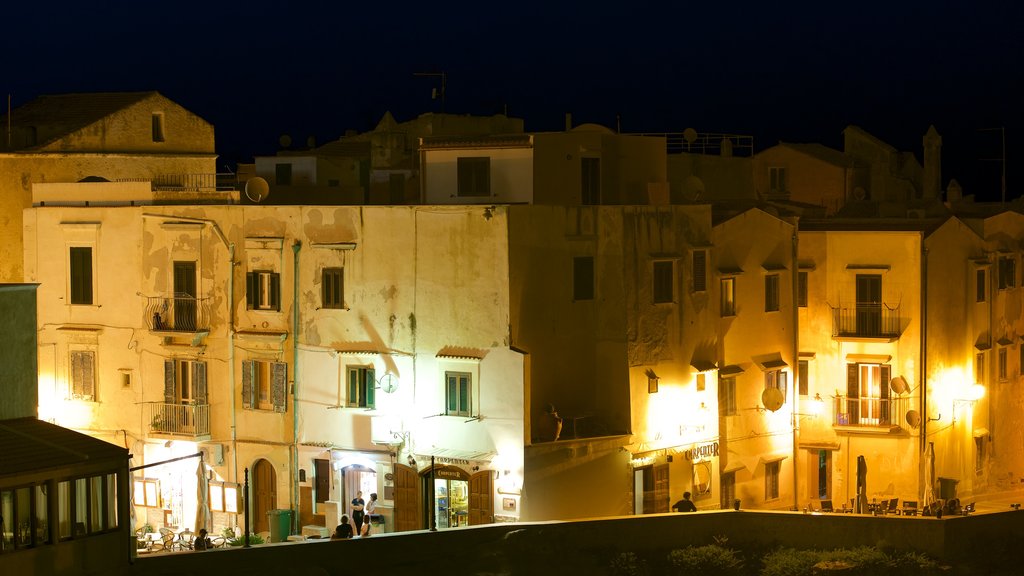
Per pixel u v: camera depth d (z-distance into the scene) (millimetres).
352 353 49000
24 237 53312
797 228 57531
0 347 38562
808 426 58062
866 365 57500
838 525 43219
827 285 58156
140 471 51781
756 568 42344
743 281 54906
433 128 67875
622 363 49688
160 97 60438
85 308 52625
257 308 50500
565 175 51406
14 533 35344
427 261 48094
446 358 47688
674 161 67438
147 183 52031
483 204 48031
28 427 38562
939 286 58375
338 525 47344
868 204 69750
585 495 48438
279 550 39469
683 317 51875
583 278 49281
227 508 50844
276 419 50312
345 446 49312
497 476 46938
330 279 49562
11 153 55781
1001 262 63406
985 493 61875
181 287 51406
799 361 58031
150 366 51625
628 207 50219
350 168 69312
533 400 47938
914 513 49500
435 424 47969
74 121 58500
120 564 37594
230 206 50625
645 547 42875
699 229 52625
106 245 52219
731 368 54125
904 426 56969
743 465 54688
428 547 41188
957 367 59625
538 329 48188
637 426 49906
